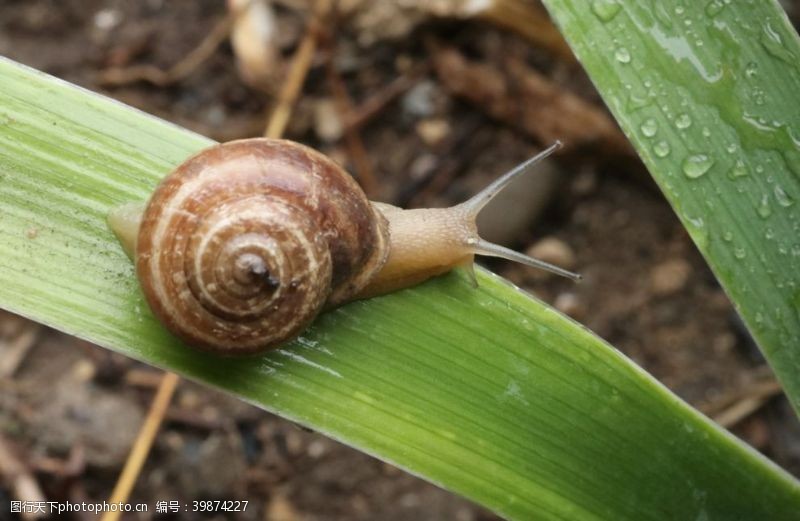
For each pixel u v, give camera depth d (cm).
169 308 12
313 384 12
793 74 12
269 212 12
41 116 12
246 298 12
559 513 12
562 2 12
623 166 17
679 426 12
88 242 12
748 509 12
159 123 12
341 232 12
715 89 12
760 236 12
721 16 12
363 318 12
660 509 12
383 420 12
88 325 12
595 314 17
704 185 12
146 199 12
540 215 17
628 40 12
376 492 16
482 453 12
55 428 16
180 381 16
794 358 12
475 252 13
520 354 12
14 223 12
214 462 16
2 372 16
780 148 12
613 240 17
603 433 12
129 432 16
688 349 17
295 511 16
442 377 12
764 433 16
